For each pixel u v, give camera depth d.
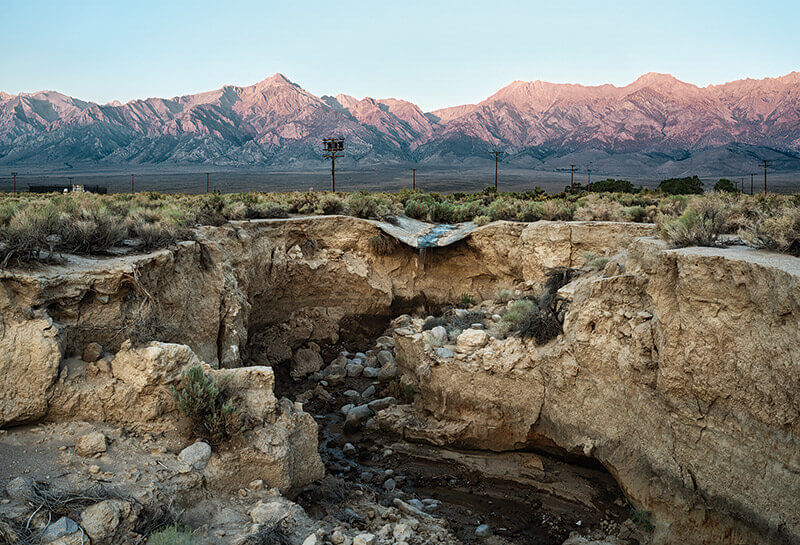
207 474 10.57
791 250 12.39
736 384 11.16
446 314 25.66
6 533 7.61
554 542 13.91
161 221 19.11
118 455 10.20
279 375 25.77
